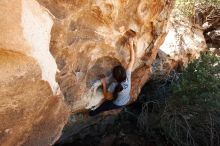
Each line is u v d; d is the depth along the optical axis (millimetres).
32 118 3629
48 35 3742
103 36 5098
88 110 5938
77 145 7898
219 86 8289
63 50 4383
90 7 4598
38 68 3467
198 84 8008
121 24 5344
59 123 4270
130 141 8180
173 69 8898
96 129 7984
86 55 5000
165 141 8281
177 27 10031
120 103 5805
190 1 10898
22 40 3307
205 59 8484
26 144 3734
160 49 8766
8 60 3207
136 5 5438
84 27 4734
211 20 11812
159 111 8391
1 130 3312
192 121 8156
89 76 5414
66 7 4168
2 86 3148
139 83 6684
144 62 6496
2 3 3121
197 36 10344
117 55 5613
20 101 3371
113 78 5707
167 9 6336
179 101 8102
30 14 3418
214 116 8055
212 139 7855
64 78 4621
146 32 6176
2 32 3152
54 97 3926
